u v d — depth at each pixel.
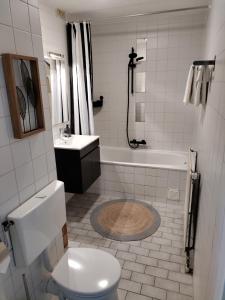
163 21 2.99
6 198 1.06
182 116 3.30
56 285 1.29
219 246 0.83
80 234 2.29
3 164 1.03
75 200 2.95
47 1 2.34
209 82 1.63
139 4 2.53
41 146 1.30
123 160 3.66
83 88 2.91
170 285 1.71
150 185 2.84
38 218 1.18
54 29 2.56
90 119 3.05
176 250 2.05
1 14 0.95
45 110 1.31
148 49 3.16
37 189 1.30
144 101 3.40
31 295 1.30
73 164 2.34
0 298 0.94
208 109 1.61
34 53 1.17
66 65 2.83
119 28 3.18
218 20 1.44
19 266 1.14
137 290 1.67
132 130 3.59
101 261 1.37
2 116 1.00
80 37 2.78
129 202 2.88
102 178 3.01
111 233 2.29
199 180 1.75
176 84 3.19
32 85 1.18
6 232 1.06
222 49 1.14
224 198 0.79
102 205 2.82
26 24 1.10
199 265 1.44
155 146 3.57
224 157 0.87
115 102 3.53
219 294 0.79
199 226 1.63
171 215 2.59
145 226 2.39
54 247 1.50
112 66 3.38
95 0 2.38
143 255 2.00
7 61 0.97
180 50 3.04
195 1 2.46
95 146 2.72
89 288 1.21
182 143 3.42
